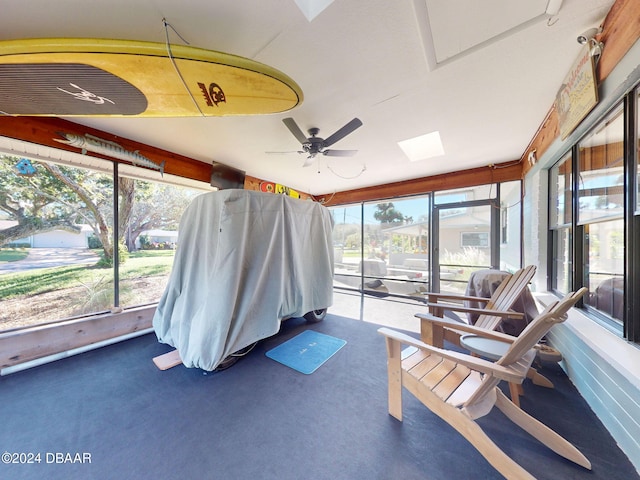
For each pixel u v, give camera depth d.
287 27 1.43
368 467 1.32
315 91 2.06
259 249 2.47
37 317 2.98
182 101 1.78
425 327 1.98
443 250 4.73
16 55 1.25
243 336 2.35
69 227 3.30
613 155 1.61
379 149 3.36
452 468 1.31
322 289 3.43
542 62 1.71
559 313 1.15
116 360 2.54
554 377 2.10
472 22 1.38
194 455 1.40
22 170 2.91
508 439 1.49
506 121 2.60
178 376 2.23
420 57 1.67
